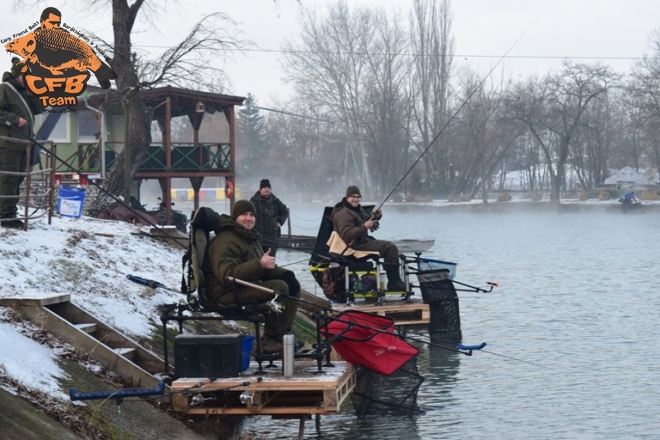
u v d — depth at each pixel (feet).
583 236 176.45
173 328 44.65
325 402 31.53
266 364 35.68
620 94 412.98
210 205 332.60
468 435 38.11
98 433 29.43
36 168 121.08
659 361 52.16
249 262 33.09
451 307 56.80
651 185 370.73
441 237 173.78
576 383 47.06
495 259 121.90
